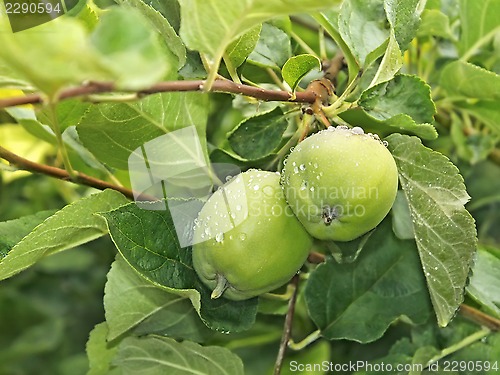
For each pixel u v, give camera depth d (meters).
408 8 0.38
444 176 0.36
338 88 0.47
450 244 0.36
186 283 0.36
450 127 0.54
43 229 0.35
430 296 0.40
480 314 0.44
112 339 0.40
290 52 0.41
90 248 0.66
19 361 0.69
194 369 0.42
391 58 0.36
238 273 0.35
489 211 0.59
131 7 0.34
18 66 0.23
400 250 0.44
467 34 0.49
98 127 0.38
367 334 0.43
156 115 0.38
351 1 0.39
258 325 0.51
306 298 0.43
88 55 0.22
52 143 0.46
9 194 0.61
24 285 0.69
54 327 0.69
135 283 0.39
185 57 0.35
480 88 0.45
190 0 0.28
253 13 0.28
